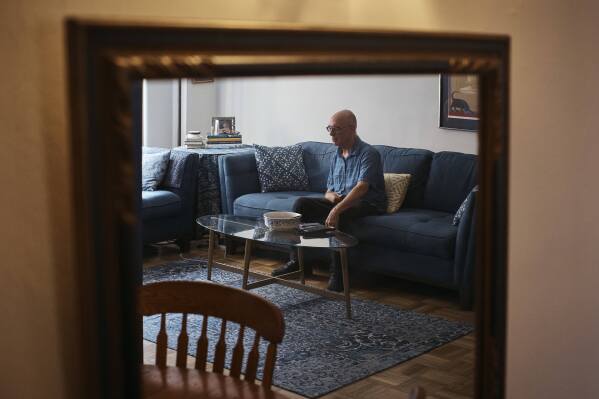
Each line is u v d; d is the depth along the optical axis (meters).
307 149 6.33
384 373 3.65
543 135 1.92
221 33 1.05
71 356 1.20
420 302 4.78
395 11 1.61
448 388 3.49
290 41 1.11
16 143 1.10
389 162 5.65
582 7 2.00
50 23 1.12
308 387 3.47
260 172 6.16
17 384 1.13
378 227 4.99
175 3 1.26
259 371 3.62
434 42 1.27
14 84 1.09
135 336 1.04
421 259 4.81
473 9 1.75
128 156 0.96
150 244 6.21
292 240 4.43
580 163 2.04
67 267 1.19
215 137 6.79
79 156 0.93
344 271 4.41
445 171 5.41
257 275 4.76
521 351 1.95
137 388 1.06
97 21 0.93
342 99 6.54
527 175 1.88
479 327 1.47
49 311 1.17
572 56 1.99
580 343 2.14
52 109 1.14
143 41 0.98
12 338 1.12
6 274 1.11
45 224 1.15
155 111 7.32
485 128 1.41
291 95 6.93
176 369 1.64
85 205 0.94
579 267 2.09
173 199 5.84
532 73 1.87
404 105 6.15
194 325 4.14
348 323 4.35
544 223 1.96
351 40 1.17
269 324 1.58
